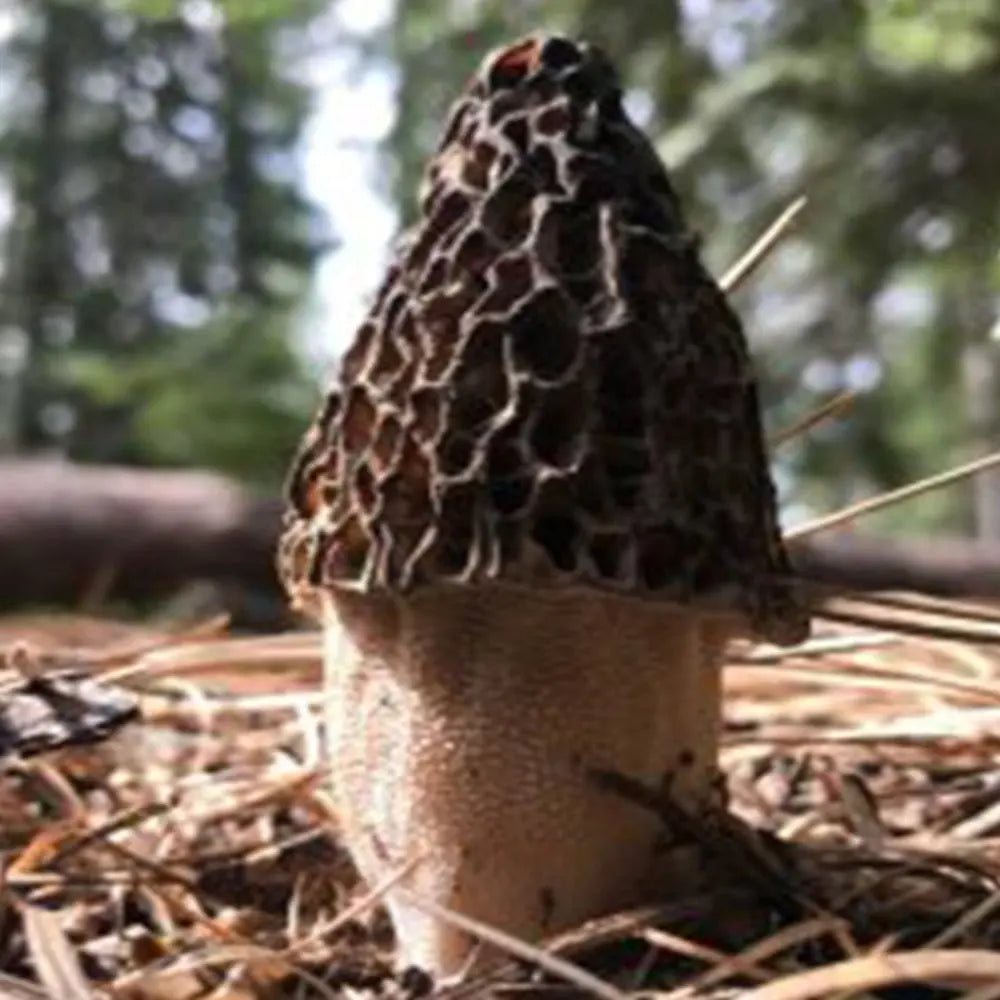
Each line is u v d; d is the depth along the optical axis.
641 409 0.15
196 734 0.23
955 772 0.21
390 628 0.16
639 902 0.16
